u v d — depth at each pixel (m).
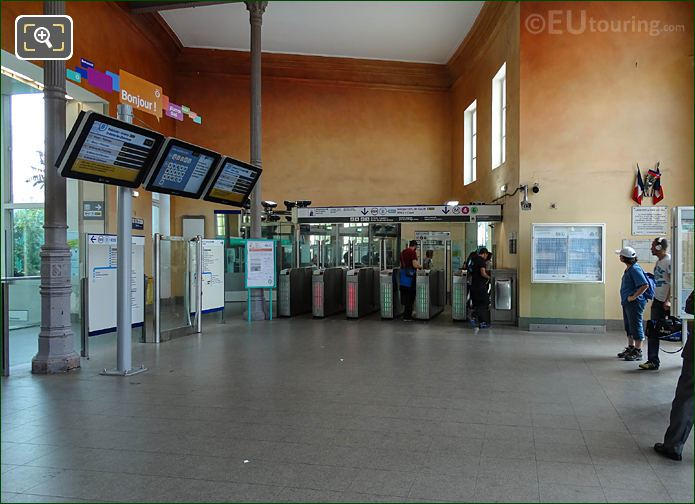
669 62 10.97
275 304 13.90
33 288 11.74
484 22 13.96
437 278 14.03
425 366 7.70
